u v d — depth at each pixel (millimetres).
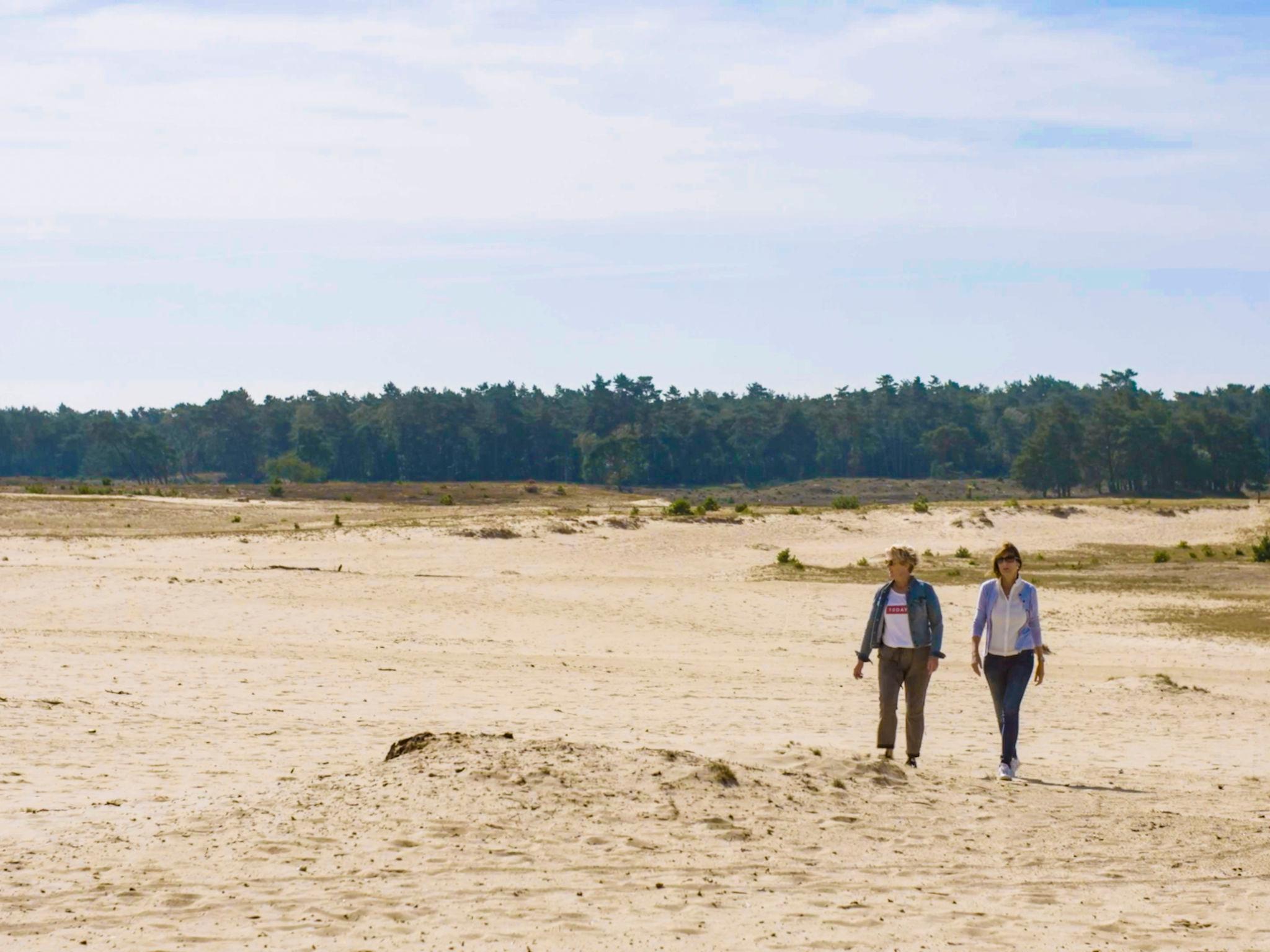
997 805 8164
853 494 178000
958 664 20609
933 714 14258
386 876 5844
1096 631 27078
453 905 5441
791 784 8086
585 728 11477
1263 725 14367
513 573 40281
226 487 114062
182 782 8258
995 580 9938
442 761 7855
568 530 51250
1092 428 175250
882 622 9906
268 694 13438
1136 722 14195
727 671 18516
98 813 7148
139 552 40750
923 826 7379
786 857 6457
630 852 6395
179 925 5113
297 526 52781
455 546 46688
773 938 5098
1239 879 6328
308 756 9398
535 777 7555
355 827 6652
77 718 10859
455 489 109812
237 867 5953
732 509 66938
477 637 22625
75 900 5426
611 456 183375
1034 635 9836
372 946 4887
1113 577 41219
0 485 117688
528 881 5840
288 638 21016
